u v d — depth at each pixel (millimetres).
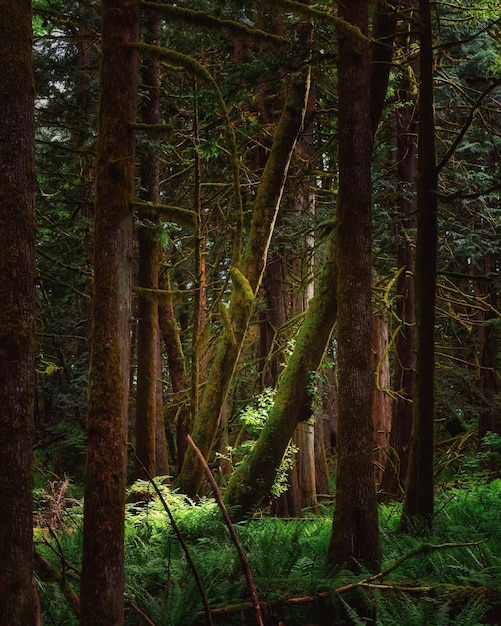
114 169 6129
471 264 21453
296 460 17188
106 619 5461
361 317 7984
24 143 4633
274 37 6906
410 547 8734
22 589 4324
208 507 12352
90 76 14500
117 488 5664
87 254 15688
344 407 7895
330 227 11531
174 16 6570
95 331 5945
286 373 13680
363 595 6793
